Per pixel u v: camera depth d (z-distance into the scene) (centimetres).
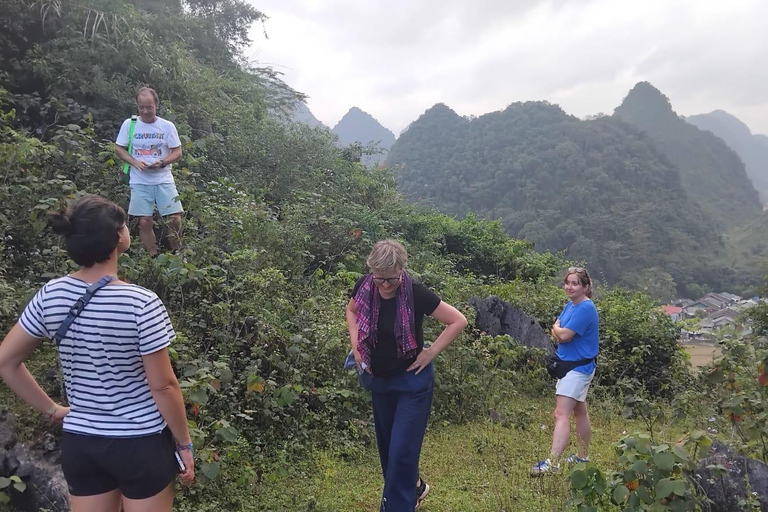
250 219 699
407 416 320
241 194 764
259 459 406
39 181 575
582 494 303
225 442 399
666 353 814
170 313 484
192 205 657
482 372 597
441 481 422
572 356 445
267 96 1747
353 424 477
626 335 828
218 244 647
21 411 370
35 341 211
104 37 869
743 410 397
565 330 440
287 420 445
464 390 564
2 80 770
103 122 786
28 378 216
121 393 210
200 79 1109
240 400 442
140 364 213
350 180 1212
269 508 364
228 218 691
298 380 466
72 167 645
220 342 482
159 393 212
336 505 370
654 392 793
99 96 820
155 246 598
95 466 212
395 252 308
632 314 855
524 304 909
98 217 211
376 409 337
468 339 635
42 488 315
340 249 827
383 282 310
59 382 393
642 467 285
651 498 284
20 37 827
